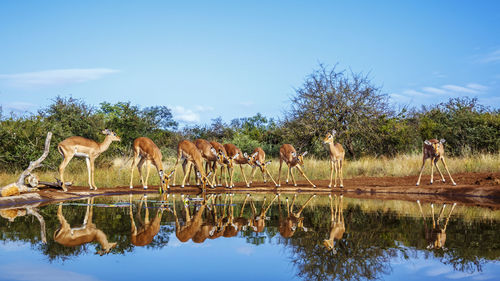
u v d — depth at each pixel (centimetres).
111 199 1238
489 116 2209
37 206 1054
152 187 1590
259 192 1491
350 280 462
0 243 627
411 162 1903
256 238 683
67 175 1719
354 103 2470
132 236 691
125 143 2500
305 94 2550
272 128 3328
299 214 927
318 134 2530
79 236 682
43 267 508
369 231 722
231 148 1711
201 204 1116
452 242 634
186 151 1538
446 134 2289
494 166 1652
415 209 988
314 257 562
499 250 583
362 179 1728
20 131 1861
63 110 2200
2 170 1755
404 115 2630
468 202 1120
